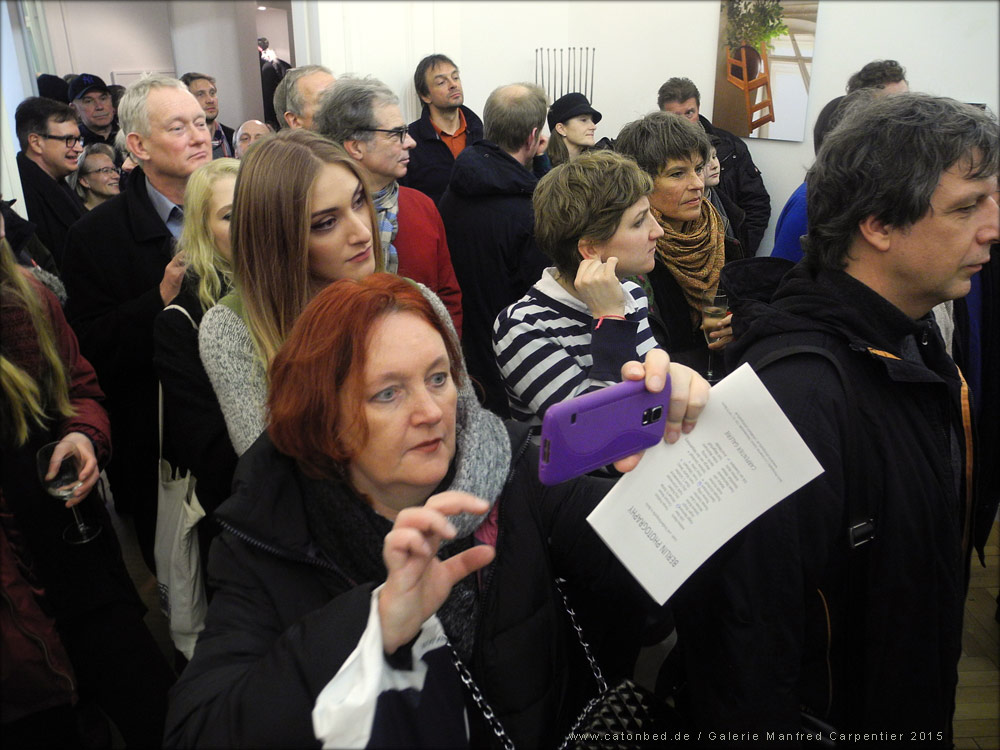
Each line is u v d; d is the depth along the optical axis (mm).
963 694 2131
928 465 1045
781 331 1086
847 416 1006
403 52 4371
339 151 1367
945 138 981
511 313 1621
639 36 4406
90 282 2150
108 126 4727
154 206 2199
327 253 1356
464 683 906
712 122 4219
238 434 1325
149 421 1981
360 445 838
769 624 974
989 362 1884
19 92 2953
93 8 6023
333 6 4043
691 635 1037
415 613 703
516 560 956
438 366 863
